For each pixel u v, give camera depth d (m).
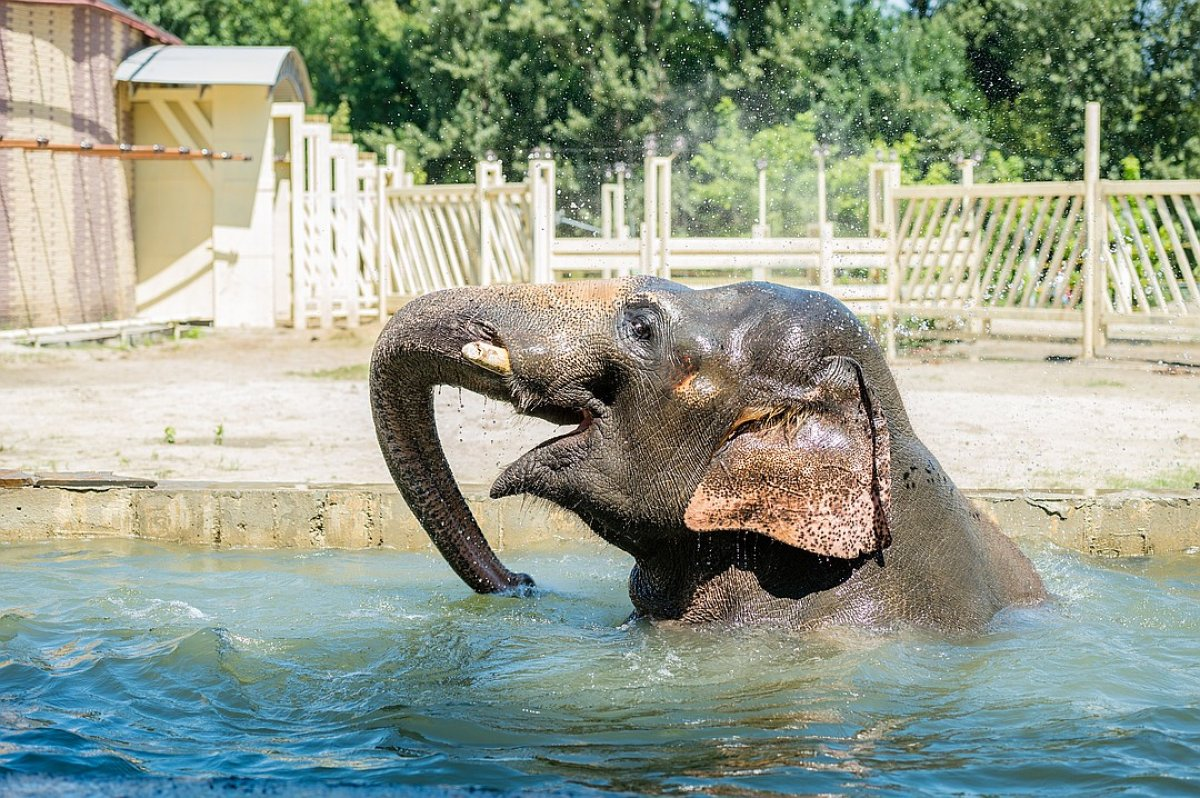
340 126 38.12
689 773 4.20
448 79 36.12
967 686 5.02
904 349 18.69
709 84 34.12
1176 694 5.00
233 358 18.70
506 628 6.02
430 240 21.45
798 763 4.29
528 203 18.83
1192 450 11.49
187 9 40.22
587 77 34.97
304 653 5.66
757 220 32.19
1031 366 17.05
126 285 22.88
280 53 23.05
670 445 5.53
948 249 18.94
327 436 12.34
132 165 23.14
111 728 4.72
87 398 14.65
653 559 5.83
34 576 7.34
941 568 5.61
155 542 8.43
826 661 5.22
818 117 33.34
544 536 8.19
